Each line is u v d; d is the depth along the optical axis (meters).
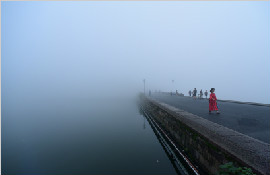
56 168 9.41
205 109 13.91
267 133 6.72
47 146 13.32
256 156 4.06
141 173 8.04
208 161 5.68
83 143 13.30
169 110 11.56
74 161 10.12
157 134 13.85
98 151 11.36
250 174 3.46
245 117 10.14
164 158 9.53
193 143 7.00
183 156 7.53
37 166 9.95
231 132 6.04
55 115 28.20
